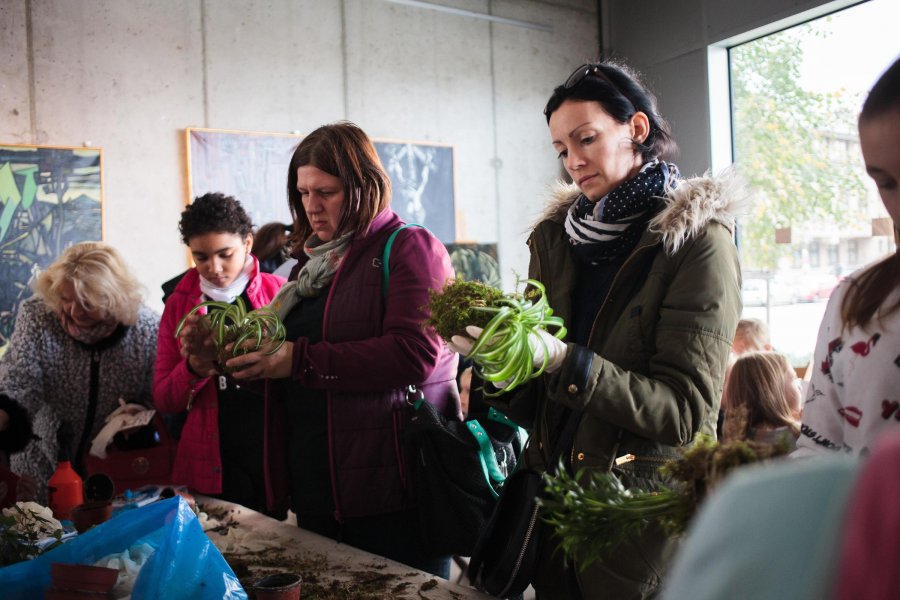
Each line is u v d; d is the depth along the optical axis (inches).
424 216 210.8
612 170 54.7
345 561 61.7
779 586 14.4
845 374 35.1
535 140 232.1
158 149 175.5
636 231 55.2
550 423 56.0
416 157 209.8
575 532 34.8
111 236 170.1
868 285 34.4
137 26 173.5
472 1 221.1
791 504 14.8
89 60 167.9
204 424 85.6
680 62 215.3
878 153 28.1
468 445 68.3
